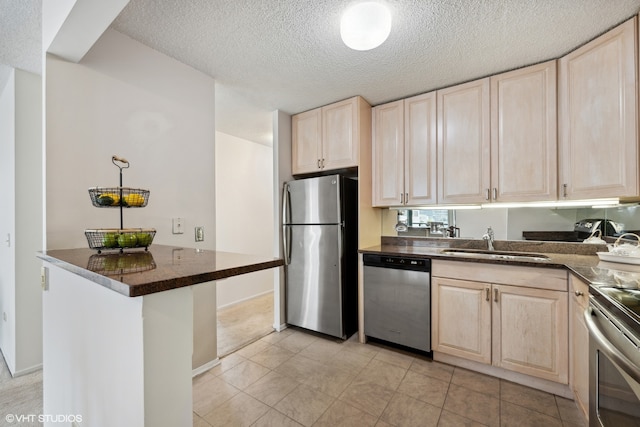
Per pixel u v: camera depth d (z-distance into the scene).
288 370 2.14
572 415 1.62
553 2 1.47
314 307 2.80
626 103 1.59
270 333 2.88
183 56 1.99
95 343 0.93
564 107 1.94
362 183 2.68
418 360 2.28
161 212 1.94
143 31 1.72
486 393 1.83
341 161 2.76
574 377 1.66
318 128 2.93
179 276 0.72
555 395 1.80
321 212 2.76
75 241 1.56
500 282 1.96
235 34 1.75
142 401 0.69
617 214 2.02
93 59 1.64
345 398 1.81
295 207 2.93
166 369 0.73
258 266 0.94
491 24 1.64
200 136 2.19
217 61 2.06
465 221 2.66
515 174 2.12
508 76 2.17
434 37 1.77
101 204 1.31
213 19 1.61
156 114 1.92
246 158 4.16
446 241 2.73
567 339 1.74
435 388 1.90
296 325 2.92
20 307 2.10
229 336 2.80
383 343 2.61
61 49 1.45
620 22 1.61
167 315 0.73
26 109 2.15
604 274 1.44
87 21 1.25
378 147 2.81
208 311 2.19
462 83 2.37
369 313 2.54
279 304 2.95
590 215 2.16
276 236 3.06
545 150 2.02
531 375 1.86
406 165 2.63
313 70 2.18
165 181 1.97
